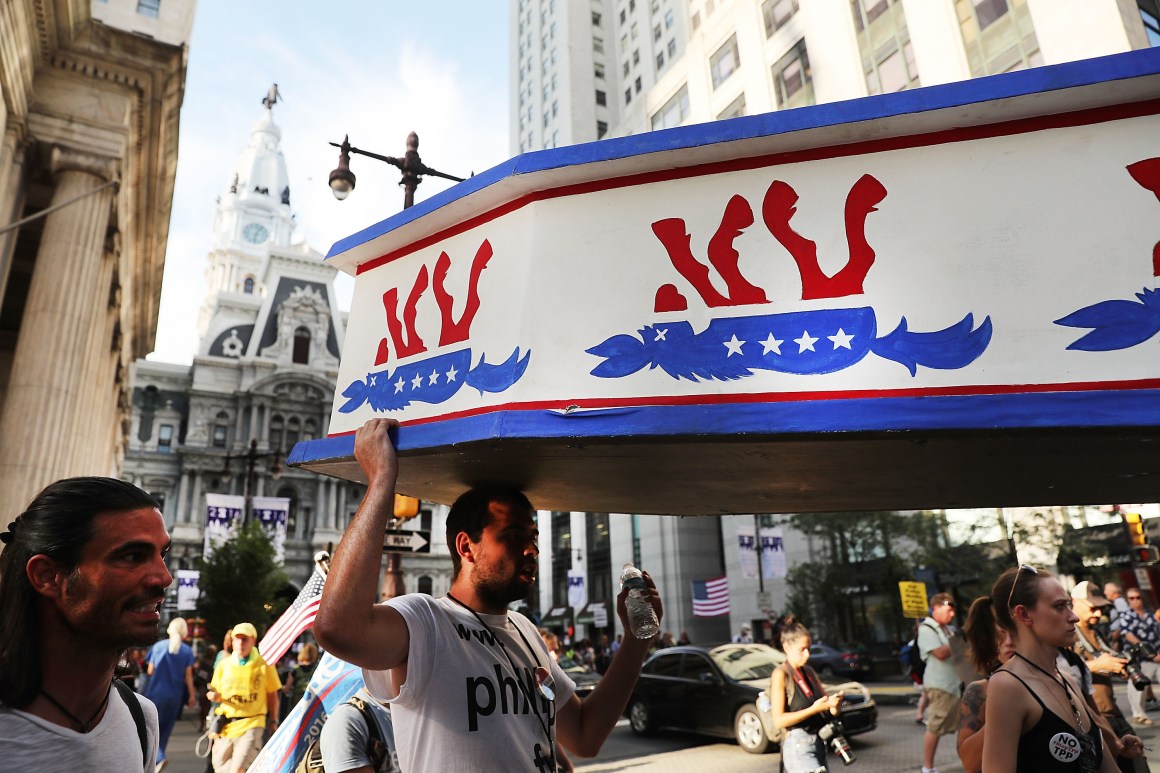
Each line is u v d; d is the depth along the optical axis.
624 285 1.50
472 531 1.88
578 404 1.44
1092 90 1.33
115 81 17.06
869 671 21.31
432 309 1.77
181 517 52.41
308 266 62.62
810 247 1.44
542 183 1.60
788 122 1.46
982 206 1.38
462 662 1.68
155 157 19.78
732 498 2.12
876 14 23.05
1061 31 17.64
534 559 1.91
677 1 47.09
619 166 1.55
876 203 1.43
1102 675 4.53
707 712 10.59
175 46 17.25
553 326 1.51
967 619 3.58
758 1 28.47
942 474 1.72
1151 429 1.21
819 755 4.45
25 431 14.55
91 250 16.28
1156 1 17.78
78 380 15.80
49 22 15.34
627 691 2.18
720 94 30.52
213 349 58.56
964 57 20.16
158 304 29.80
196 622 28.73
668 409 1.40
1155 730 8.16
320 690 3.13
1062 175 1.36
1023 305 1.31
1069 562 20.03
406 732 1.64
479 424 1.51
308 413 57.97
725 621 36.03
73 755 1.38
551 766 1.78
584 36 57.44
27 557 1.39
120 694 1.62
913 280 1.37
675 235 1.50
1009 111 1.39
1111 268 1.29
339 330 61.78
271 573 28.61
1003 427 1.26
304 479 55.66
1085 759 2.16
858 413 1.32
